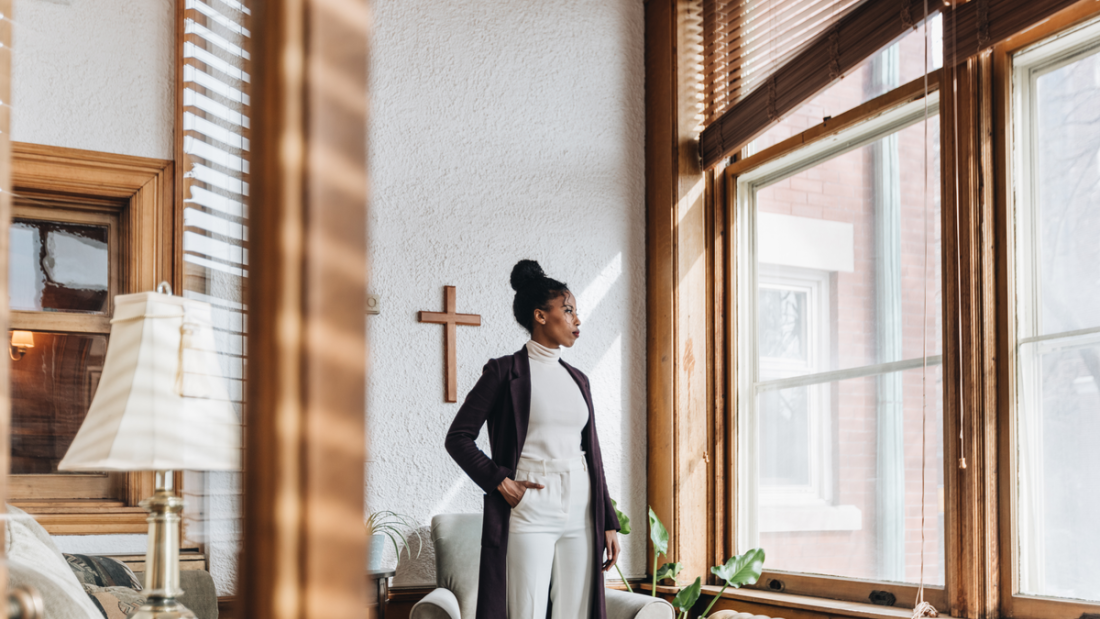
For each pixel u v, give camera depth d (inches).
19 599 20.3
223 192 114.6
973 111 101.1
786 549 132.3
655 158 154.3
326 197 13.1
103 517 109.2
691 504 143.4
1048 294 93.7
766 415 139.5
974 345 99.0
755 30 138.4
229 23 117.8
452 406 137.3
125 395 47.7
